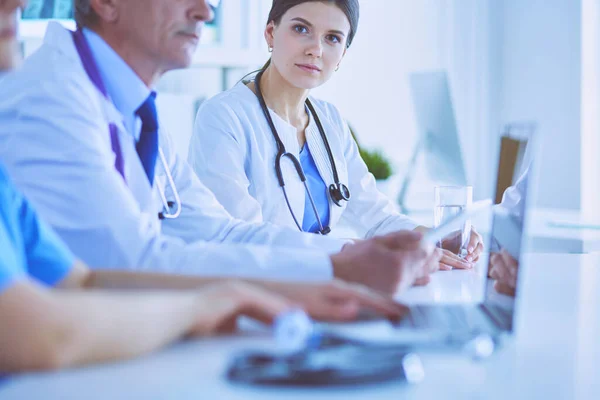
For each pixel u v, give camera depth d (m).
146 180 1.40
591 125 4.40
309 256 1.15
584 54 4.37
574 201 4.42
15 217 1.00
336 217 2.20
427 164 3.79
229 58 3.71
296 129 2.14
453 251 1.71
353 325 0.92
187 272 1.15
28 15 3.12
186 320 0.81
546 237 2.72
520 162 1.04
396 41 4.62
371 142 4.60
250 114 2.10
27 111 1.22
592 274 1.47
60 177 1.19
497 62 4.89
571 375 0.74
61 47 1.33
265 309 0.86
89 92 1.29
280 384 0.67
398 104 4.64
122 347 0.75
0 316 0.70
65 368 0.72
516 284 0.92
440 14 4.72
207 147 2.03
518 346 0.86
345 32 2.14
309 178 2.15
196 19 1.40
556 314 1.06
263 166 2.08
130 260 1.18
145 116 1.44
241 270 1.14
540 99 4.64
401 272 1.13
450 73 4.77
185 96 3.38
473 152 4.87
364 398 0.65
